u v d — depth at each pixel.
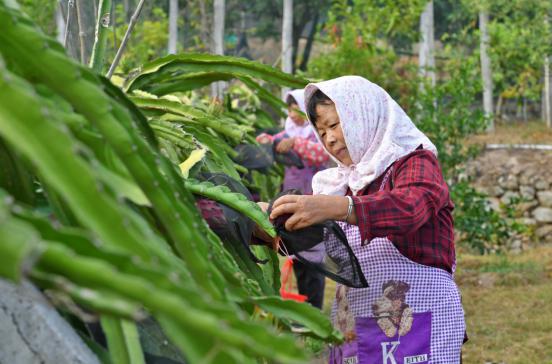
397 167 2.25
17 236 0.78
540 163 12.08
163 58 2.48
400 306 2.23
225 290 1.26
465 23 24.31
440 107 8.85
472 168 12.40
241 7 23.48
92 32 2.71
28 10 9.65
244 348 0.93
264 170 3.45
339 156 2.39
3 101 0.90
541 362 5.30
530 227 11.73
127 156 1.10
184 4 17.33
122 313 0.84
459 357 2.34
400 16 10.65
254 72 2.54
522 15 18.25
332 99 2.32
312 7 21.94
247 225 1.99
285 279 2.59
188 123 2.52
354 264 2.07
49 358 1.17
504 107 25.77
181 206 1.23
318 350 3.62
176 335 0.97
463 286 7.89
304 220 2.00
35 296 1.13
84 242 0.90
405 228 2.06
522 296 7.35
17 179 1.30
